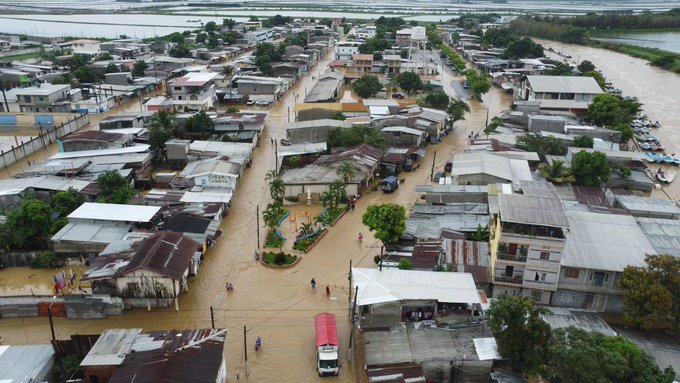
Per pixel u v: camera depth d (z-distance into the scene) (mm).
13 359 45844
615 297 54375
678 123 141375
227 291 61125
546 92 140875
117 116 122438
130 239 64875
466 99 164375
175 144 98000
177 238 62406
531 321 44188
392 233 65625
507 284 55656
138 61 196000
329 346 48469
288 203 85125
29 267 66375
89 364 42906
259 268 66188
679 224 64875
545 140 99750
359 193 89000
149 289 56250
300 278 64062
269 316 56844
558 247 52719
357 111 131500
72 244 65500
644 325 48688
